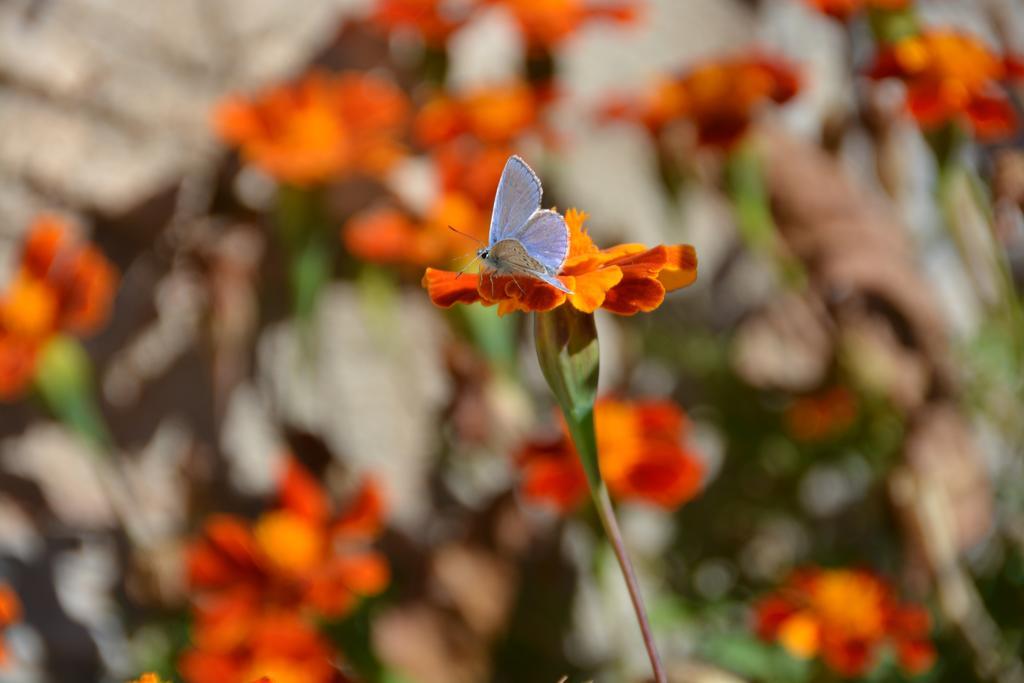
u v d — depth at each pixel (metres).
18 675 0.97
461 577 0.90
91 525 1.04
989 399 0.98
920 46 0.83
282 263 1.02
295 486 0.83
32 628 0.99
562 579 0.94
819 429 1.02
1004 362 0.96
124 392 1.03
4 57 0.95
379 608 0.87
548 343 0.62
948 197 0.84
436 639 0.88
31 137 0.97
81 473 1.03
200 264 1.01
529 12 0.86
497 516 0.92
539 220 0.62
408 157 0.92
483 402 1.00
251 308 1.02
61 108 0.98
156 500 1.04
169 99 1.01
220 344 1.00
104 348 1.01
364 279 0.89
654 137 0.90
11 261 0.99
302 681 0.78
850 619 0.80
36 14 0.96
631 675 0.86
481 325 0.85
